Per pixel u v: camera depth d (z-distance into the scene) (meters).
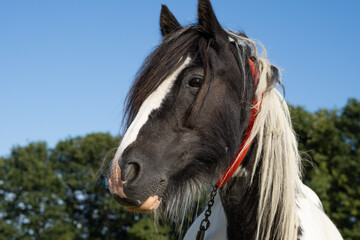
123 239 22.25
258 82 2.02
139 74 1.99
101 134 26.22
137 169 1.74
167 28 2.31
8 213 25.05
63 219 24.92
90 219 24.27
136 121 1.84
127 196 1.71
